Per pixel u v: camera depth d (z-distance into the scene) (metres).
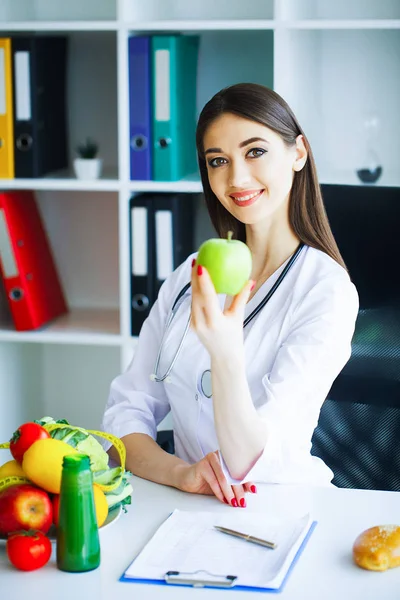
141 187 3.07
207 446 1.96
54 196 3.56
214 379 1.64
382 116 3.21
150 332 2.16
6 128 3.15
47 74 3.22
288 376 1.81
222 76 3.31
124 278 3.13
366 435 2.23
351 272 2.31
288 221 2.00
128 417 2.02
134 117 3.05
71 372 3.70
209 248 1.55
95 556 1.40
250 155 1.89
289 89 3.03
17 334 3.24
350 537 1.50
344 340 1.87
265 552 1.43
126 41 3.00
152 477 1.80
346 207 2.32
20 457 1.50
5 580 1.37
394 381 2.22
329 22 2.88
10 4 3.41
